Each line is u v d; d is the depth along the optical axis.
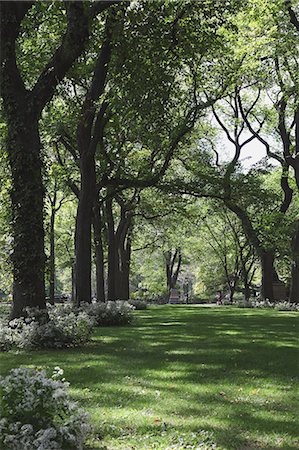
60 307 19.25
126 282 39.12
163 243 49.78
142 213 37.31
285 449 5.59
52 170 25.84
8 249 14.83
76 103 21.53
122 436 5.91
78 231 20.55
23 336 12.98
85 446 5.54
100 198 29.05
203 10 19.78
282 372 9.81
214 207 39.00
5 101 14.48
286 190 35.75
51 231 35.25
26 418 5.12
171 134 25.03
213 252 53.88
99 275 27.23
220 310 31.09
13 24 14.47
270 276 35.75
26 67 21.62
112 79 20.95
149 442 5.70
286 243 33.88
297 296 33.09
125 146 27.62
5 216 16.69
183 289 76.25
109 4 15.89
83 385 8.58
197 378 9.21
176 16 19.55
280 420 6.62
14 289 14.26
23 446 4.86
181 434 5.93
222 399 7.68
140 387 8.45
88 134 20.88
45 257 14.41
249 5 25.61
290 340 14.69
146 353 12.14
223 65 26.47
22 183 14.25
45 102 14.83
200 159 35.41
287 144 34.19
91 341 14.30
